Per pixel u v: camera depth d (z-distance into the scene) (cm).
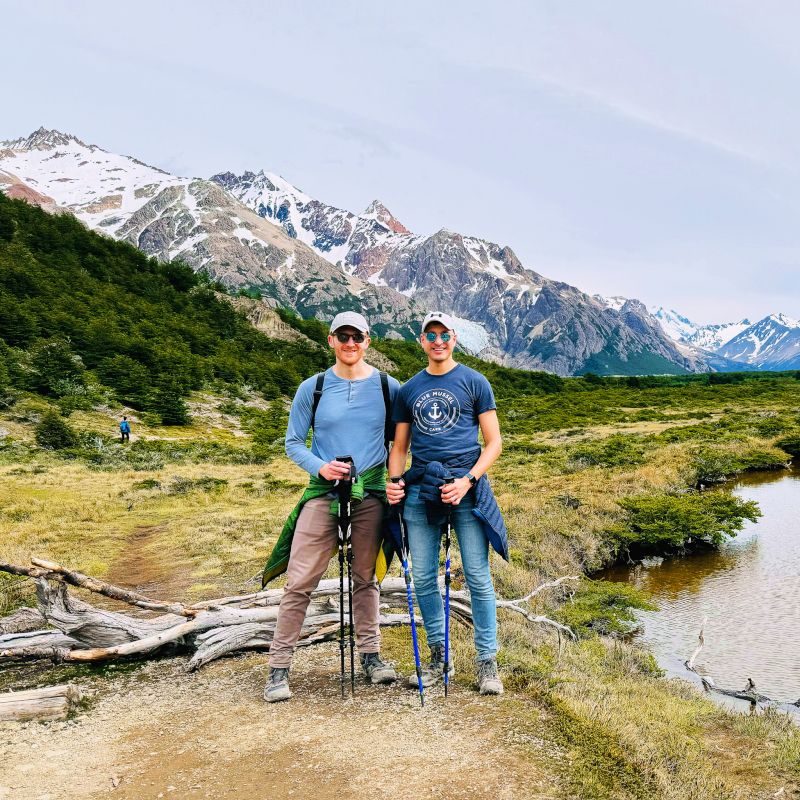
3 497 1919
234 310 12494
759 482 2494
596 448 3441
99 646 513
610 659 738
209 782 308
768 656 846
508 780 301
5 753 346
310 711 384
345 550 426
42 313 7406
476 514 390
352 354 404
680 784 335
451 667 441
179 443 4297
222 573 968
